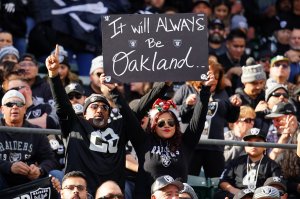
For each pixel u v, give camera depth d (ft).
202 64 62.54
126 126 63.00
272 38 89.86
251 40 89.86
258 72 76.79
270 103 75.10
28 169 63.72
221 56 85.35
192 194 59.77
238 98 71.20
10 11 82.23
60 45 82.69
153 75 62.28
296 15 91.04
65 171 62.08
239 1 91.25
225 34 86.58
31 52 82.58
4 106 65.21
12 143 64.95
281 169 68.44
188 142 63.36
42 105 71.26
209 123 70.38
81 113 67.26
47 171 64.75
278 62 80.07
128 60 62.28
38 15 82.69
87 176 61.98
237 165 68.23
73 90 70.23
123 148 63.10
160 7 87.25
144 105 64.75
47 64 61.05
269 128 73.56
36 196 62.85
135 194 62.44
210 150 69.77
